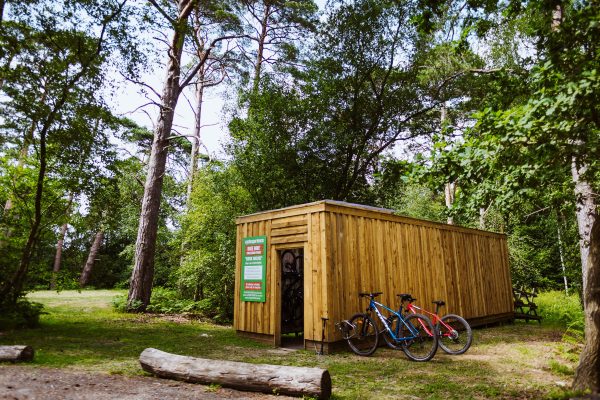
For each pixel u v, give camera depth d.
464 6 10.89
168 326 9.33
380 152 15.72
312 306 6.85
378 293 6.75
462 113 16.45
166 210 21.25
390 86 15.07
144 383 4.21
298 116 13.26
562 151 3.95
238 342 7.54
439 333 6.43
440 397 3.97
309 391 3.76
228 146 12.80
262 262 8.02
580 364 3.92
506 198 5.36
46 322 8.89
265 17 18.83
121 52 8.79
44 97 8.13
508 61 11.62
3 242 8.62
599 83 3.23
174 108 13.26
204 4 16.72
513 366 5.49
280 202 12.77
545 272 17.45
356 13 13.98
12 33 7.66
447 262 9.41
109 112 8.91
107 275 27.25
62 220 9.80
